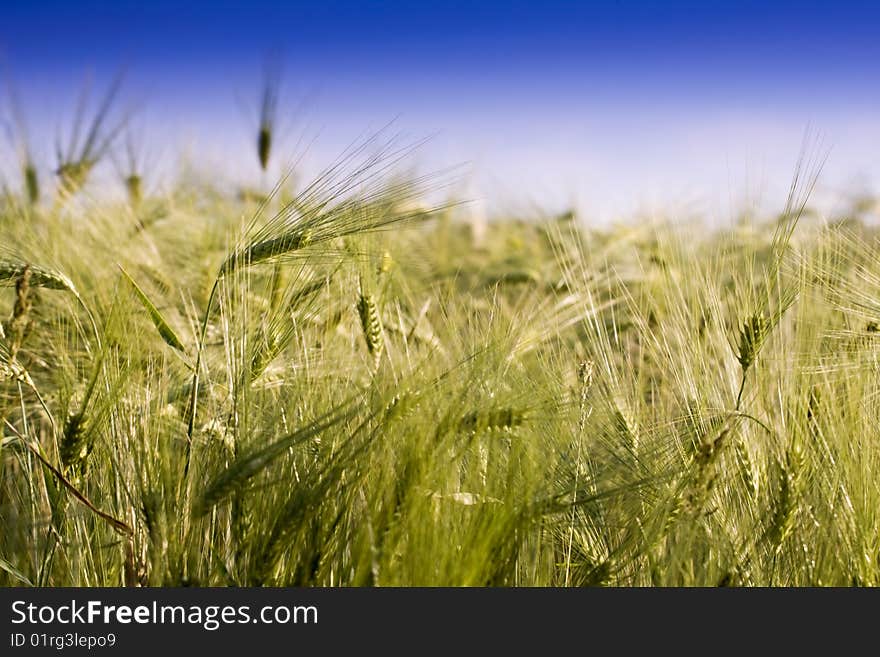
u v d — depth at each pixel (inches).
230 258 62.8
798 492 60.5
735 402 63.5
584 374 64.8
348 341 67.3
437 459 58.2
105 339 61.7
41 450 61.6
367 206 63.2
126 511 61.6
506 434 59.6
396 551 57.9
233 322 63.4
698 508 59.2
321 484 57.9
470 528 58.5
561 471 61.6
